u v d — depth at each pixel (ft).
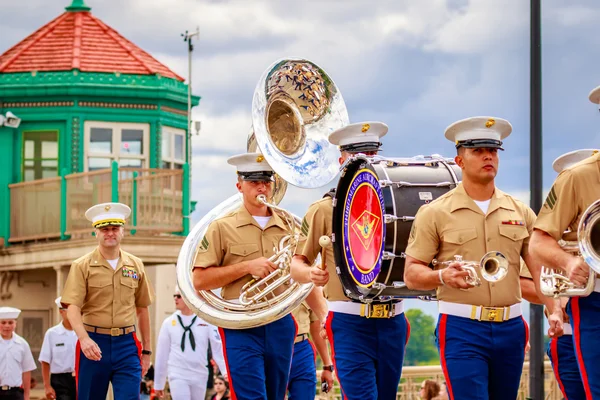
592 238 28.02
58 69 103.19
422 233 33.55
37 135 102.63
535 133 52.75
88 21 107.45
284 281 42.47
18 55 104.99
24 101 102.58
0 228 100.99
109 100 102.73
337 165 43.19
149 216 92.07
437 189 35.12
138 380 50.37
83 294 49.65
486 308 32.99
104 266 50.06
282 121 42.50
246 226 43.24
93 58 104.42
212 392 69.41
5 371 63.98
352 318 38.42
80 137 101.81
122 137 102.89
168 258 91.09
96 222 50.06
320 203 39.17
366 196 35.86
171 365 59.16
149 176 92.27
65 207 94.89
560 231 30.35
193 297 42.63
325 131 43.21
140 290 51.37
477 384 32.91
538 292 33.99
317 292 44.14
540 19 53.01
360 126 39.37
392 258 34.53
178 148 106.01
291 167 42.06
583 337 29.78
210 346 59.52
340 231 37.42
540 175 52.65
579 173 30.19
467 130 33.35
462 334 33.09
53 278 101.45
